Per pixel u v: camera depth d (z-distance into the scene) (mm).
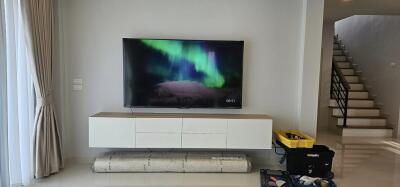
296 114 3566
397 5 4625
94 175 3117
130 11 3426
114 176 3100
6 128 2525
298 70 3521
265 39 3484
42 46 2928
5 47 2482
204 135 3205
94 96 3504
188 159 3264
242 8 3457
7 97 2574
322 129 6242
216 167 3227
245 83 3527
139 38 3391
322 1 3383
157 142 3197
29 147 2922
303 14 3436
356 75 6938
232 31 3475
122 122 3160
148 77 3396
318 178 2984
